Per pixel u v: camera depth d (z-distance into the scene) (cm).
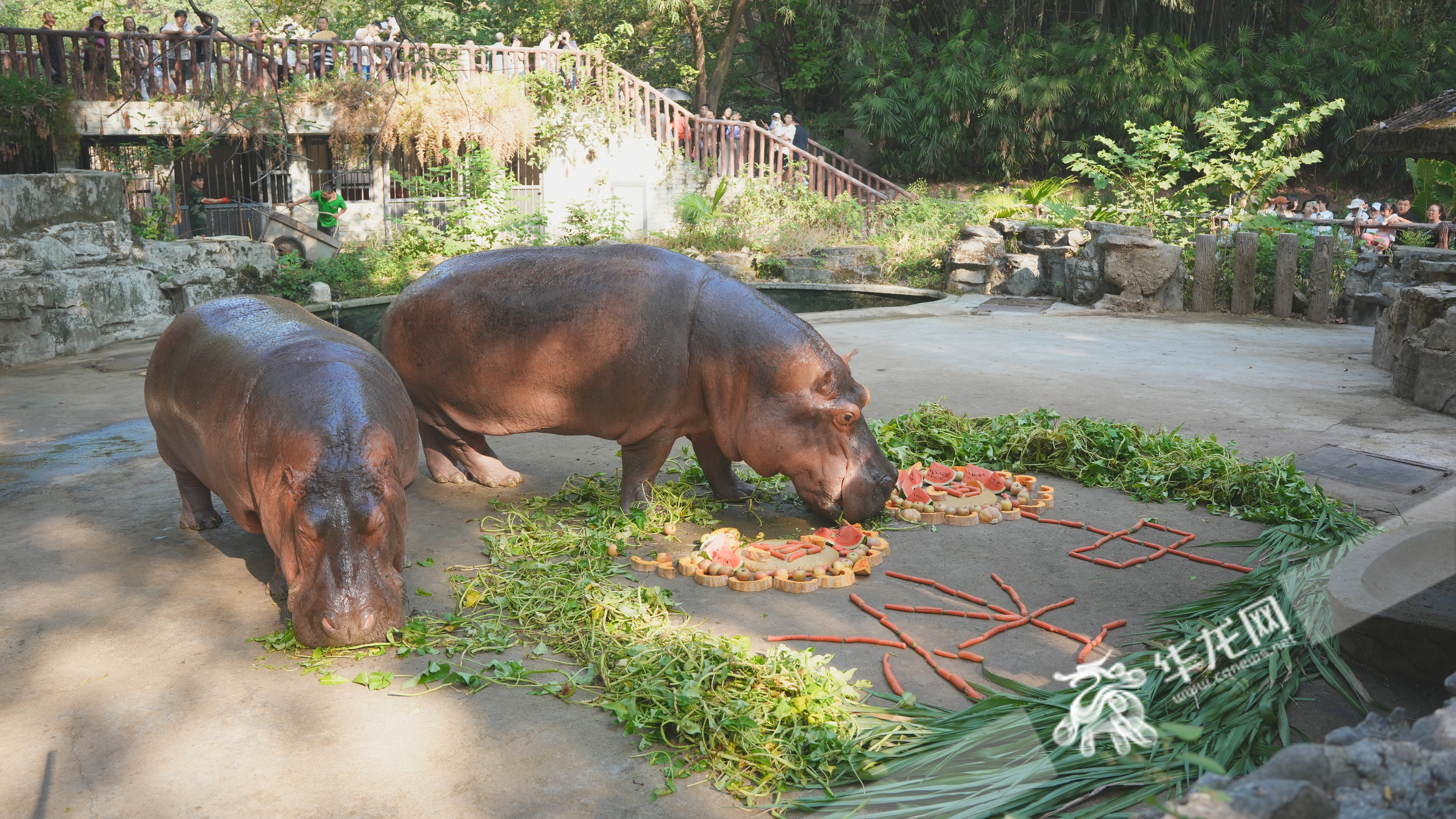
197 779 364
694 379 604
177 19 2047
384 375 517
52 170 1780
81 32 1941
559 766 375
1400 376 1018
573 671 448
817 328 1508
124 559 579
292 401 470
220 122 2030
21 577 550
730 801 355
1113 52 3050
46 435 870
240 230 2112
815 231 2328
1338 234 1850
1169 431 879
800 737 382
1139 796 284
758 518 661
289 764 374
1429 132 622
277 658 456
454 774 369
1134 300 1719
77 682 433
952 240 2175
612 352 601
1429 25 3011
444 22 2952
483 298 625
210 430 510
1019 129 3152
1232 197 2152
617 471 762
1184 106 3016
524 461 788
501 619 497
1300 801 202
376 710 412
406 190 2409
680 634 463
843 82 3394
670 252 630
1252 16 3206
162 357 570
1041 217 2264
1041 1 3269
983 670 446
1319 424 905
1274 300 1673
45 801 349
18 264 1266
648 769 375
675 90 2700
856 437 593
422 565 565
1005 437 798
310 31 2447
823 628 493
